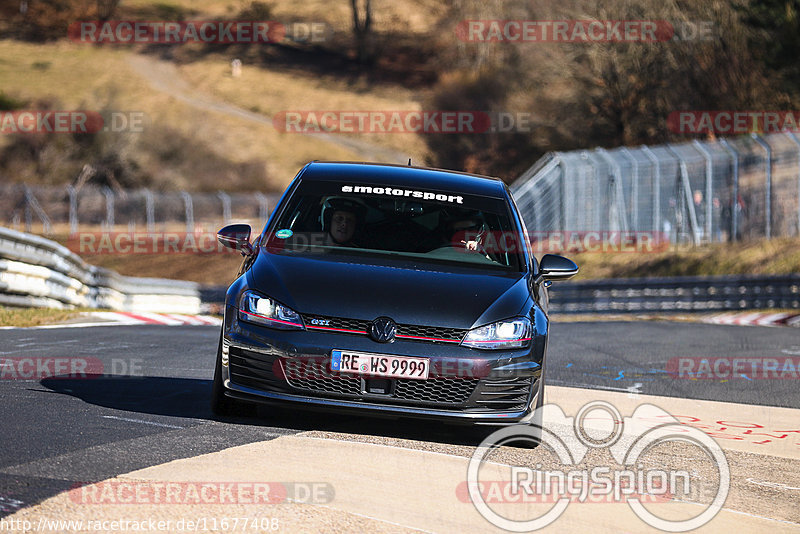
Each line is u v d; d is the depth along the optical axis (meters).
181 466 15.96
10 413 19.41
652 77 162.62
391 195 23.25
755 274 85.19
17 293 49.09
